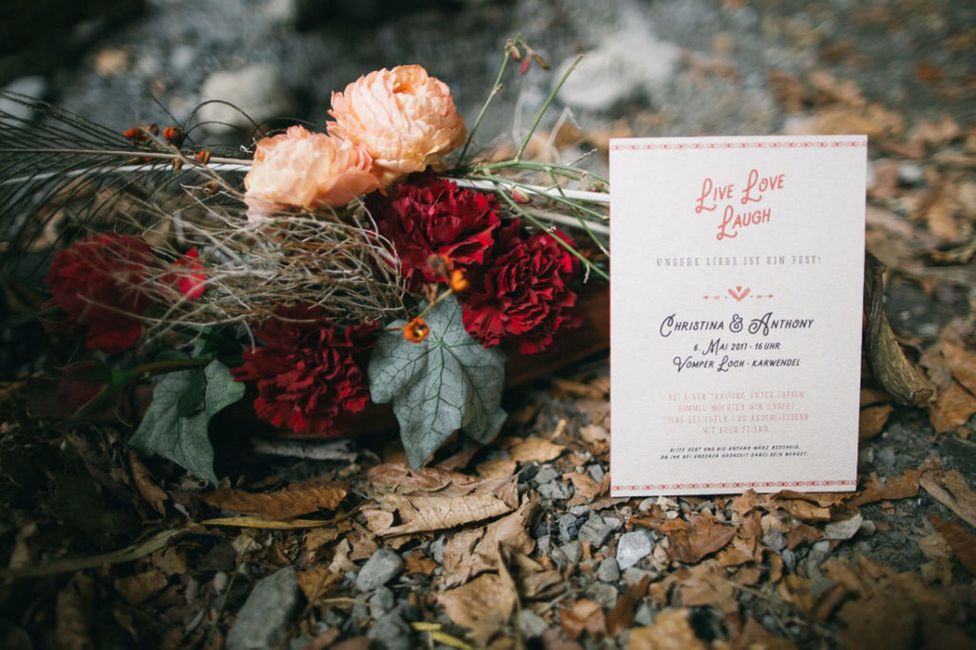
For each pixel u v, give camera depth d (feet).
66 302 1.16
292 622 1.13
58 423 1.25
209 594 1.17
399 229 1.27
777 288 1.24
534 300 1.28
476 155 1.60
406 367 1.29
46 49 2.22
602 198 1.33
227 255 1.30
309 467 1.35
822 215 1.22
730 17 2.66
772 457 1.27
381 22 2.46
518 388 1.50
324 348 1.24
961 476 1.30
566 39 2.53
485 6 2.55
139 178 1.37
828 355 1.25
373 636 1.11
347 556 1.21
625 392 1.26
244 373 1.25
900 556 1.20
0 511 1.20
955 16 2.60
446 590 1.17
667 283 1.23
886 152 2.02
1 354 1.48
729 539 1.22
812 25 2.64
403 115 1.23
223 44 2.30
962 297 1.61
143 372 1.24
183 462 1.25
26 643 1.07
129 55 2.24
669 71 2.39
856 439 1.26
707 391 1.26
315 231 1.26
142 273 1.20
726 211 1.22
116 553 1.18
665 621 1.10
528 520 1.25
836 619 1.12
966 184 1.88
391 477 1.32
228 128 1.98
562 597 1.16
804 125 2.15
